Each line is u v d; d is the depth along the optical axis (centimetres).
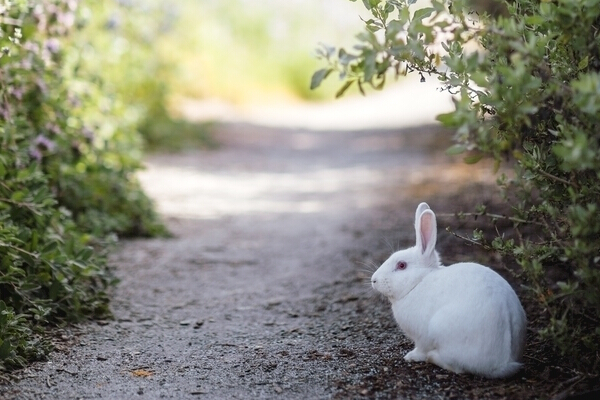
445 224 379
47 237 294
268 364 253
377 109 1199
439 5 224
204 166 655
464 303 235
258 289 331
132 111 568
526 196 245
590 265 224
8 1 296
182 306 311
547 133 238
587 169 228
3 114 308
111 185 407
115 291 321
